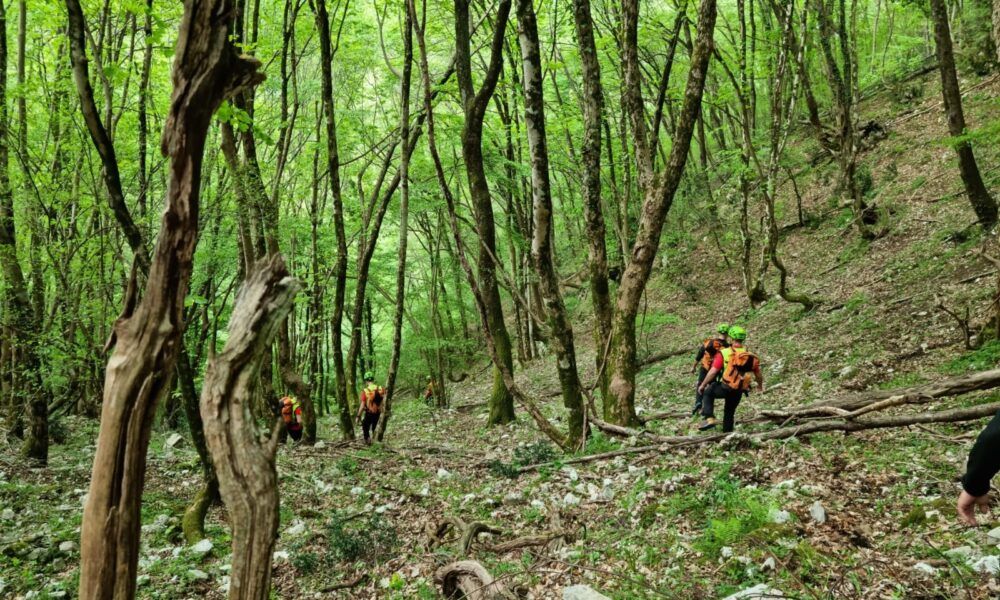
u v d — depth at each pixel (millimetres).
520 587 4719
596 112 9727
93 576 1600
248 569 1654
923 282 13109
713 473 6465
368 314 26234
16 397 11531
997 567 3631
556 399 18047
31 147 9758
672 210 23594
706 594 4094
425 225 23891
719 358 8469
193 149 1646
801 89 19672
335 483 9672
